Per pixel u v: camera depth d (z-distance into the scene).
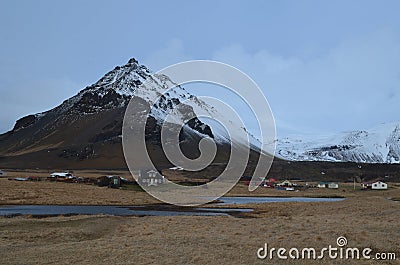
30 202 72.81
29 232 33.56
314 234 28.33
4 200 73.00
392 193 133.62
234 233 30.69
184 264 20.12
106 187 105.88
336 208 59.22
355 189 161.00
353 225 33.41
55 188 97.62
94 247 25.14
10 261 21.70
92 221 42.19
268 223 38.50
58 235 31.92
